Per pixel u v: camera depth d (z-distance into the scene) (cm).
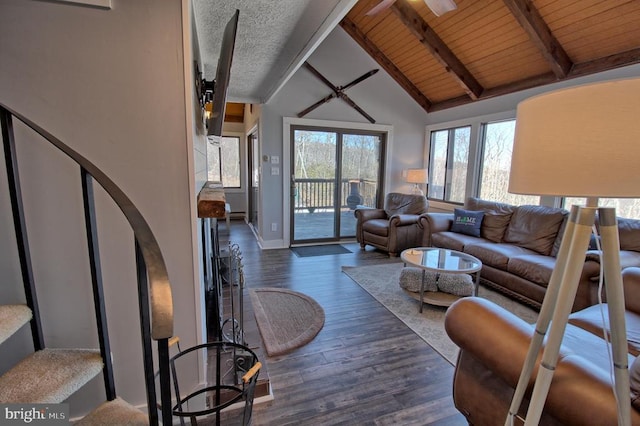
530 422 84
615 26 275
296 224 496
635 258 233
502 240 355
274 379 181
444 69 443
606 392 84
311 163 491
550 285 83
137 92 123
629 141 63
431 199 543
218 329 183
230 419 150
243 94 424
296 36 227
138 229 84
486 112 438
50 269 125
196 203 137
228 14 194
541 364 82
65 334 130
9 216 118
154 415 91
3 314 108
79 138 120
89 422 101
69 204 123
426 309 274
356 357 204
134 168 127
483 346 115
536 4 296
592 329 158
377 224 450
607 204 315
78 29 115
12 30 110
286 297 294
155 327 70
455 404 141
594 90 65
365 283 332
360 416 155
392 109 521
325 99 470
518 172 82
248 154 651
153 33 122
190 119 129
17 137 115
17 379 99
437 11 237
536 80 365
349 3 179
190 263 139
